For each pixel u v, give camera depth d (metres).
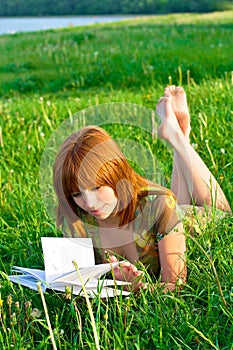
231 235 3.76
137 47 13.09
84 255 3.31
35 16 41.50
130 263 3.47
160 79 9.32
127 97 7.85
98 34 16.16
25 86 10.88
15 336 3.01
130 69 10.50
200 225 3.81
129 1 39.00
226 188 4.52
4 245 4.18
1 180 5.25
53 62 12.49
